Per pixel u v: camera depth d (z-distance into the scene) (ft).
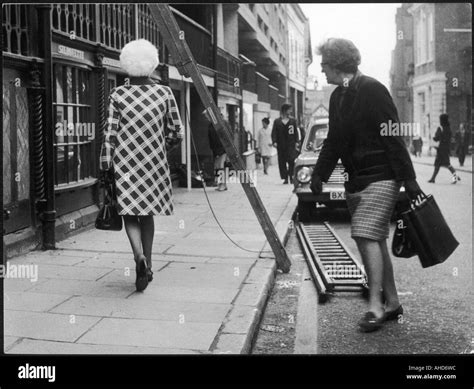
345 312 16.26
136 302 15.39
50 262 19.67
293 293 18.26
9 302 15.25
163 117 16.34
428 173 63.93
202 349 12.14
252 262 20.44
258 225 28.76
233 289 16.78
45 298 15.64
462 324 15.07
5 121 19.33
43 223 21.52
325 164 15.31
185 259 20.79
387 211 14.30
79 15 24.90
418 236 13.83
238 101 65.31
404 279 19.94
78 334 12.97
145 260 16.08
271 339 14.19
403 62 87.40
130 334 13.00
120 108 16.02
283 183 51.88
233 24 65.67
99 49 26.50
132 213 15.72
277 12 94.22
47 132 21.29
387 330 14.67
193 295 16.10
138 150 15.89
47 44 21.13
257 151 68.44
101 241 23.17
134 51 16.26
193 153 49.52
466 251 24.26
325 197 31.50
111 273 18.34
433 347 13.43
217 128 19.21
